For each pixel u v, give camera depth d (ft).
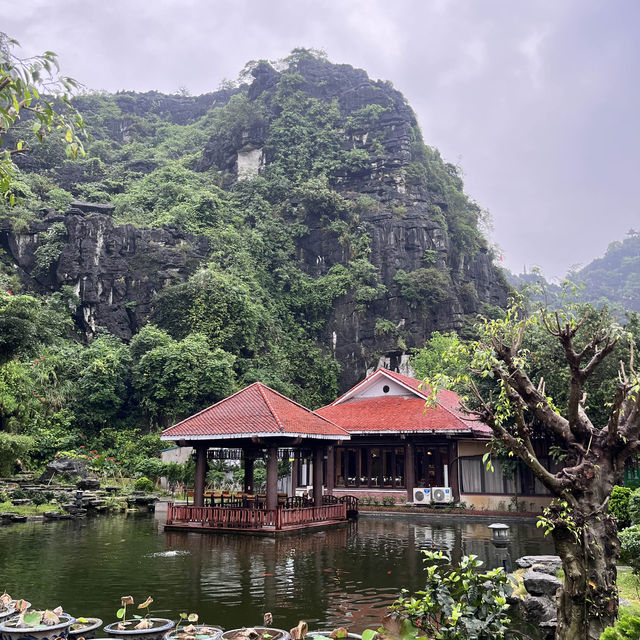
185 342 147.95
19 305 85.05
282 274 215.10
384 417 91.91
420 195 241.96
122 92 359.05
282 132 255.91
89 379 137.18
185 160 275.39
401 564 41.39
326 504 72.79
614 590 18.10
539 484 81.66
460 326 214.28
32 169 225.56
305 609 28.71
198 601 30.17
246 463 73.77
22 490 81.66
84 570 38.60
